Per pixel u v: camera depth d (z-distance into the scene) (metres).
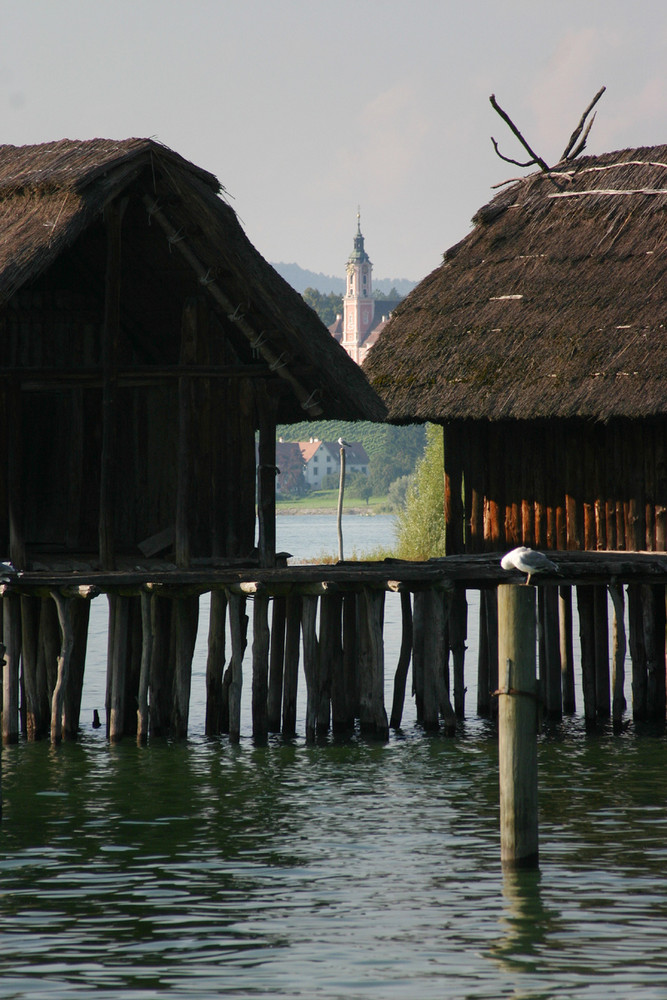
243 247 81.12
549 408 89.44
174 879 52.28
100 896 49.97
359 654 84.38
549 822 60.69
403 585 79.69
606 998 39.50
